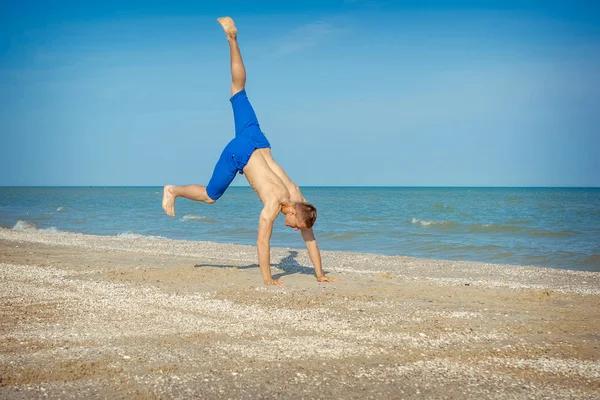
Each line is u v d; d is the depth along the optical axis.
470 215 34.97
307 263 13.20
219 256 14.49
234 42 7.97
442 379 4.24
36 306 6.82
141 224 29.39
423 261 14.07
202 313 6.49
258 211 43.75
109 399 3.71
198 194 8.29
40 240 18.30
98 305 6.92
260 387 3.99
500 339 5.46
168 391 3.87
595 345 5.29
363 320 6.18
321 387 4.02
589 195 92.19
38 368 4.30
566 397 3.90
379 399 3.82
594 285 10.46
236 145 7.88
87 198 81.12
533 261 15.12
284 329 5.72
